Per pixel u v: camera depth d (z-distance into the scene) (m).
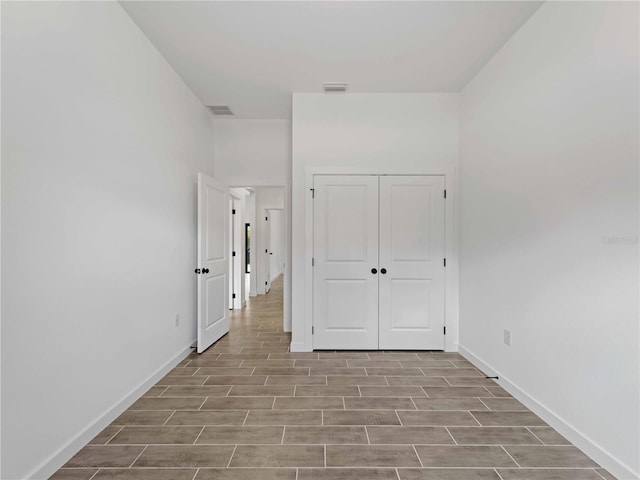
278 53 2.99
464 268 3.62
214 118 4.57
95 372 2.12
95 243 2.12
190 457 1.91
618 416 1.76
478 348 3.28
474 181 3.39
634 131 1.68
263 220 8.27
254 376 3.05
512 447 2.02
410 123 3.77
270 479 1.74
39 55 1.70
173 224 3.26
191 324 3.71
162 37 2.75
